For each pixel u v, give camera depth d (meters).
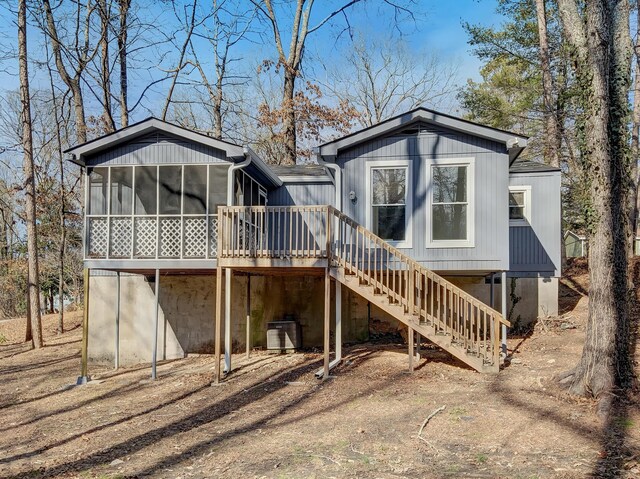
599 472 5.11
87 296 11.84
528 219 14.08
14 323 26.38
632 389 7.40
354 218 11.54
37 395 10.86
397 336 14.75
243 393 9.48
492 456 5.76
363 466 5.65
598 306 7.69
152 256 11.66
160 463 6.12
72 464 6.27
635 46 17.06
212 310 14.32
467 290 14.13
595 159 7.81
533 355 10.91
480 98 22.61
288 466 5.76
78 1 20.11
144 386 10.82
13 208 29.64
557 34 20.06
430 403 7.96
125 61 22.08
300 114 25.23
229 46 25.78
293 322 13.88
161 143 11.91
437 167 11.38
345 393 8.91
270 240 13.84
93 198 12.20
